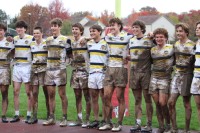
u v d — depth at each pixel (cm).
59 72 776
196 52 652
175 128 692
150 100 717
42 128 764
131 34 730
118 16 873
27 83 823
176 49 673
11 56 833
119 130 734
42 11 4712
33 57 806
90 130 744
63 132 727
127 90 898
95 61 751
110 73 732
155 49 689
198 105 661
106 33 815
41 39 798
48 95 804
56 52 775
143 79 705
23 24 818
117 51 727
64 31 3941
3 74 821
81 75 771
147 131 711
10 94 1341
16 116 838
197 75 650
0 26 815
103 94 757
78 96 787
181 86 668
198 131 755
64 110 791
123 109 738
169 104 683
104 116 755
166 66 683
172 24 5203
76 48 769
